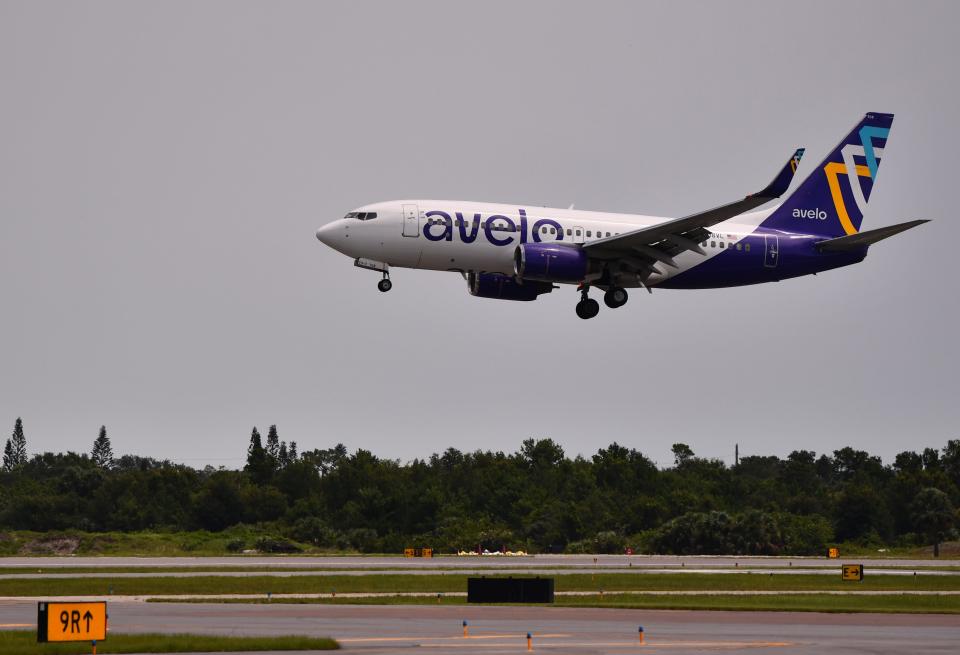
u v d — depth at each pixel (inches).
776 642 4542.3
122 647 4212.6
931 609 6683.1
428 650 4217.5
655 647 4343.0
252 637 4539.9
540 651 4188.0
